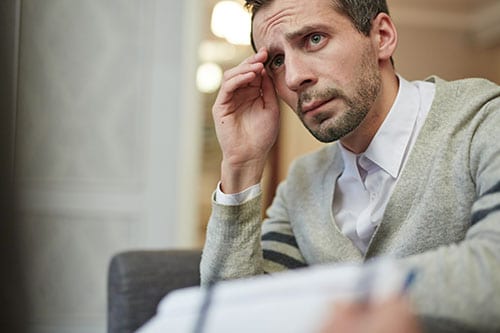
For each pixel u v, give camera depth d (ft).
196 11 9.19
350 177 3.21
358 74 2.75
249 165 3.07
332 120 2.73
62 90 8.83
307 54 2.72
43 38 8.77
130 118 9.04
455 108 2.90
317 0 2.69
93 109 8.92
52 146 8.76
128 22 9.03
